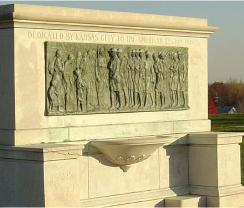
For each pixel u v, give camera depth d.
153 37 14.08
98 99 13.02
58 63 12.29
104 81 13.12
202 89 15.17
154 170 14.16
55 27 12.28
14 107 11.76
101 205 12.89
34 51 12.02
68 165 11.45
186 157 14.83
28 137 11.87
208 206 14.39
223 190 14.34
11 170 11.76
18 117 11.80
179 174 14.67
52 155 11.17
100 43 13.04
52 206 11.18
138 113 13.78
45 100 12.21
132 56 13.65
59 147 11.26
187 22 14.73
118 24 13.19
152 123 14.02
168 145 14.45
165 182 14.38
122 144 12.49
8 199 11.84
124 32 13.46
